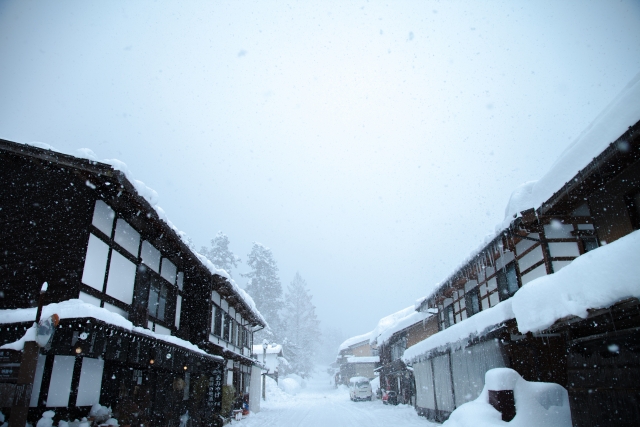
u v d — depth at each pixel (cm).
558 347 1102
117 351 816
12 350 645
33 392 731
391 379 2981
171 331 1349
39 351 658
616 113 710
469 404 946
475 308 1566
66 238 872
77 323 713
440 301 2003
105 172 868
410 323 2511
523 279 1170
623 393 682
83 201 909
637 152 728
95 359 845
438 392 1650
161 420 1134
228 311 1964
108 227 978
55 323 657
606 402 719
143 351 941
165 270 1338
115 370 914
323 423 1675
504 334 1127
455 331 1427
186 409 1365
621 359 694
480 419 855
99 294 916
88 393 807
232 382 1950
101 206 953
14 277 843
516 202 1082
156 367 1047
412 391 2422
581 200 951
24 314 772
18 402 602
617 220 816
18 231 888
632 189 775
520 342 1115
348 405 2802
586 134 808
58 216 898
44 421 697
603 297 639
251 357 2583
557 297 763
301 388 5562
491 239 1227
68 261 847
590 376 769
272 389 3838
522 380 923
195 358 1334
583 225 1082
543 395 883
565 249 1058
